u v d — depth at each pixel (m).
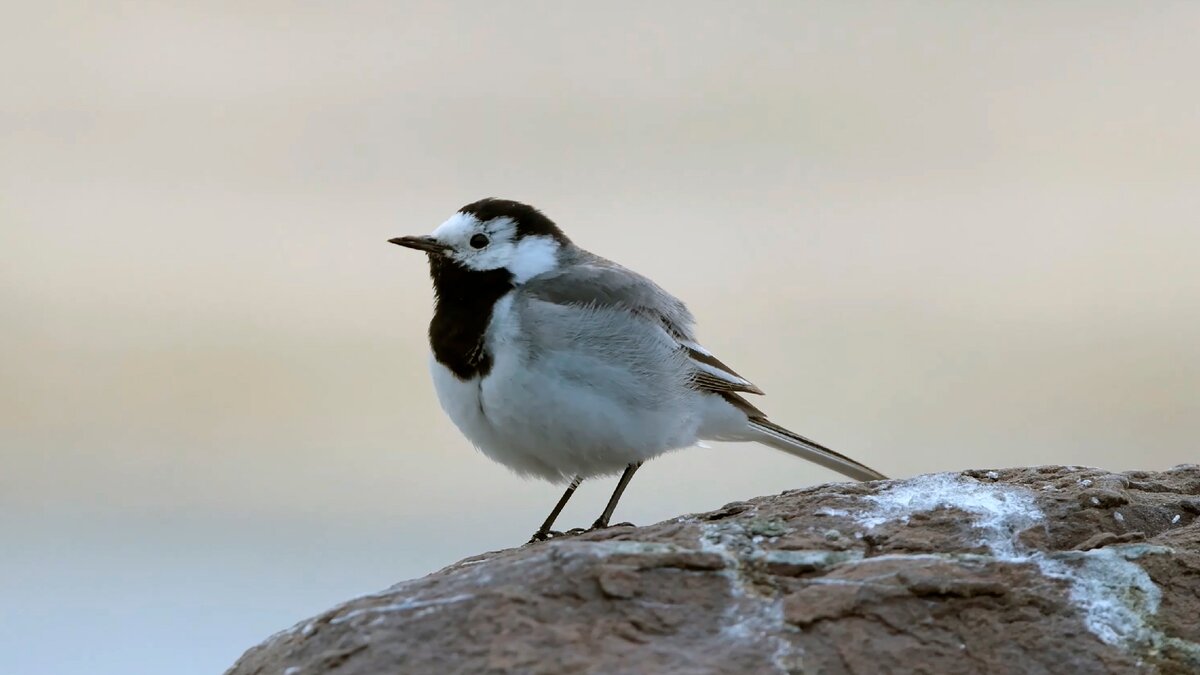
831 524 10.02
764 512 10.40
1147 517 10.19
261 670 8.56
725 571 8.83
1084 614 8.64
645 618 8.36
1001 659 8.27
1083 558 9.06
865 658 8.09
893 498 10.53
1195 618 8.67
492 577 8.79
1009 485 10.88
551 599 8.50
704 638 8.22
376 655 8.16
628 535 9.81
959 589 8.58
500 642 8.11
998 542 9.71
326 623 8.66
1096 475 11.38
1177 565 9.04
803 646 8.11
